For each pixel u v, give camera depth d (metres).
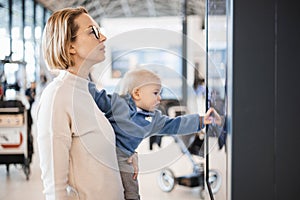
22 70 6.82
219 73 1.12
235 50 0.77
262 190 0.78
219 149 1.11
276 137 0.77
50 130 1.23
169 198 3.73
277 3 0.76
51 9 8.16
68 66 1.30
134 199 1.48
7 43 7.36
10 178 4.85
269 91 0.77
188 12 7.47
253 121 0.77
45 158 1.25
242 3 0.77
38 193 4.18
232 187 0.79
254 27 0.77
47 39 1.31
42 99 1.28
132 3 7.83
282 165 0.77
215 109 1.25
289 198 0.77
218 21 1.15
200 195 3.84
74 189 1.29
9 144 4.75
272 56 0.77
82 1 7.64
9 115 4.69
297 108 0.76
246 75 0.77
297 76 0.76
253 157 0.78
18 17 7.72
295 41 0.76
